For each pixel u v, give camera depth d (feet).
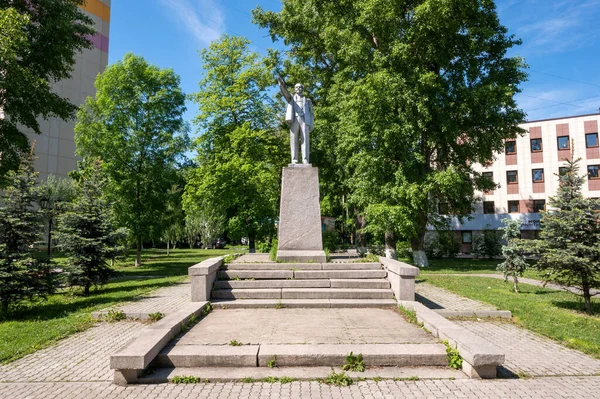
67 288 44.32
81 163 80.53
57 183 109.40
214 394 14.35
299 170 37.37
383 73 59.16
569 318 27.78
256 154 84.17
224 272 31.73
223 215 100.22
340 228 136.15
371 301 28.19
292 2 80.33
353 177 69.62
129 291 42.09
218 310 26.73
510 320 28.30
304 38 81.30
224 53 88.58
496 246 104.06
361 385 15.05
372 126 62.59
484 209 130.00
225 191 82.58
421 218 72.02
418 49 63.41
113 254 42.45
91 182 44.01
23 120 57.57
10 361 19.08
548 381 16.03
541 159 124.06
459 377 15.98
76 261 39.83
